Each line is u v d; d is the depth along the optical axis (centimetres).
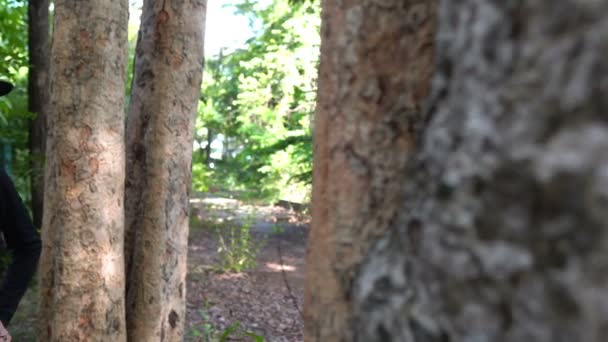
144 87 277
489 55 50
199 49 284
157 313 276
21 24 661
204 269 682
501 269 47
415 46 78
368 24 81
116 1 241
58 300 241
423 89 77
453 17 56
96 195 239
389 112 79
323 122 87
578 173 41
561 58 43
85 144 238
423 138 61
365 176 80
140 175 276
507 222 46
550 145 43
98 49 237
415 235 59
